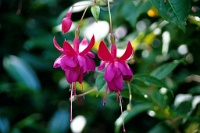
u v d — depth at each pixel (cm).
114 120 117
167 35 72
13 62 115
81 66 53
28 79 113
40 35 122
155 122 103
